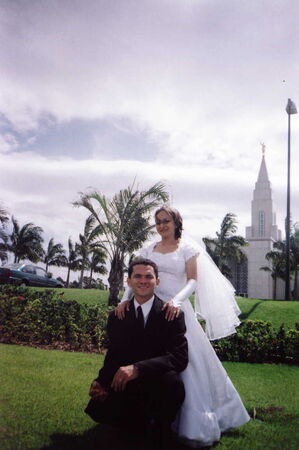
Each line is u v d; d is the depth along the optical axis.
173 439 2.98
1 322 7.50
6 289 12.61
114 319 3.11
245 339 7.37
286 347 7.39
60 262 44.38
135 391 2.83
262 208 60.81
